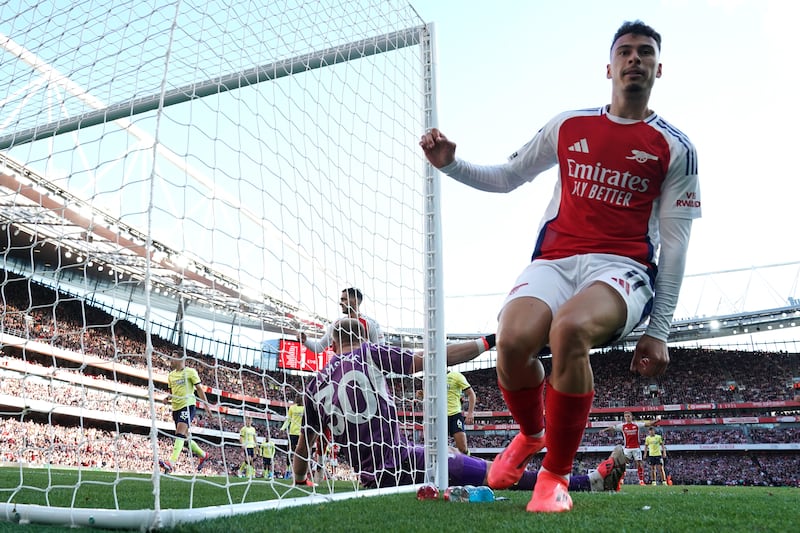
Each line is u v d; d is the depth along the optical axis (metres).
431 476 3.76
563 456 2.43
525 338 2.40
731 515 2.37
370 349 4.11
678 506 2.82
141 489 3.99
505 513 2.31
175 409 9.80
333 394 4.00
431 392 3.88
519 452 2.91
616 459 4.48
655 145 2.55
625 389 41.75
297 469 4.53
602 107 2.75
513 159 3.06
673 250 2.55
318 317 4.08
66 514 2.02
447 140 2.91
